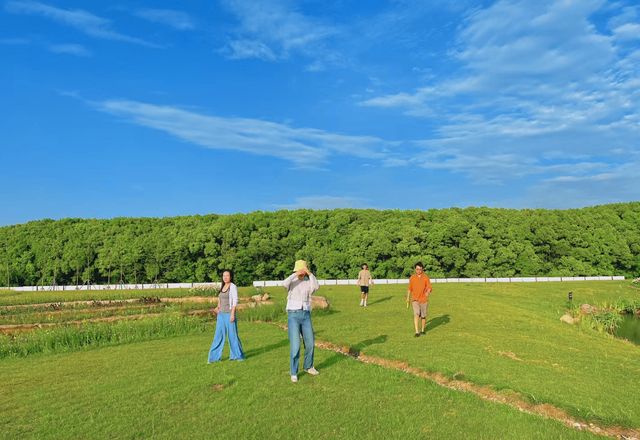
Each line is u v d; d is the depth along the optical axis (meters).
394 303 26.14
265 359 12.51
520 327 18.11
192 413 8.63
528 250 52.97
